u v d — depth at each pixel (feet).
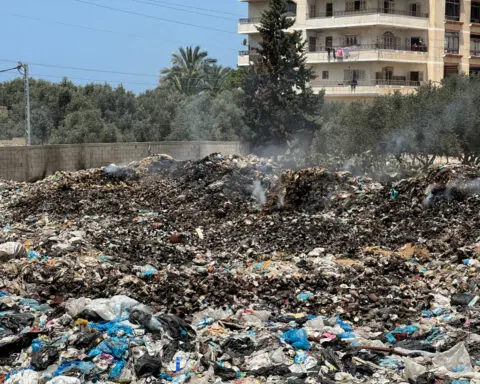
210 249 61.36
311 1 202.18
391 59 191.11
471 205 64.18
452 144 102.47
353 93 191.52
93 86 192.65
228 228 70.03
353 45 197.06
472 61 211.61
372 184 78.33
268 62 161.99
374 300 41.34
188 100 200.95
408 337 34.17
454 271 47.09
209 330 34.63
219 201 83.51
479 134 105.50
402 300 41.50
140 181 98.99
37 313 36.60
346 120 117.60
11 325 34.22
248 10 218.38
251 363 30.50
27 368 30.09
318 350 31.81
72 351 31.07
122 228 68.64
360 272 49.42
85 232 63.82
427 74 199.41
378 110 113.50
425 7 198.80
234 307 39.88
